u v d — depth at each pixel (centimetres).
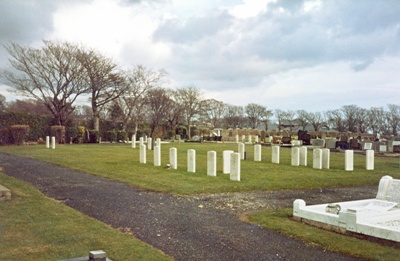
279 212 1003
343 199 1238
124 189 1305
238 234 791
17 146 3491
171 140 5750
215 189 1330
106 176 1598
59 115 4578
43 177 1535
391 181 1049
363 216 888
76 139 4566
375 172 1939
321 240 751
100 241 711
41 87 4497
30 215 888
